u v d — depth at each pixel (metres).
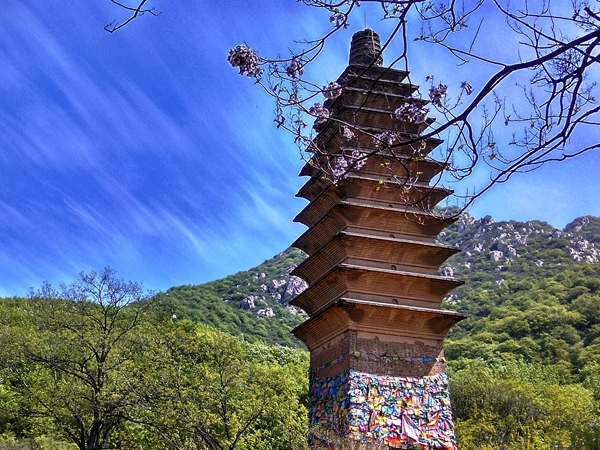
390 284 32.94
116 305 51.59
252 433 50.41
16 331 50.75
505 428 67.44
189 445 40.59
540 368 104.12
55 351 48.66
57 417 46.12
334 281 33.25
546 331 126.38
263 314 160.00
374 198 34.53
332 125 34.81
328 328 33.41
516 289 159.50
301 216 38.12
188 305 145.88
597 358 86.88
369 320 31.89
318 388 33.09
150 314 55.12
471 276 179.12
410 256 33.91
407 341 32.06
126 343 49.69
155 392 44.44
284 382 46.00
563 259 175.00
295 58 11.42
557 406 73.56
